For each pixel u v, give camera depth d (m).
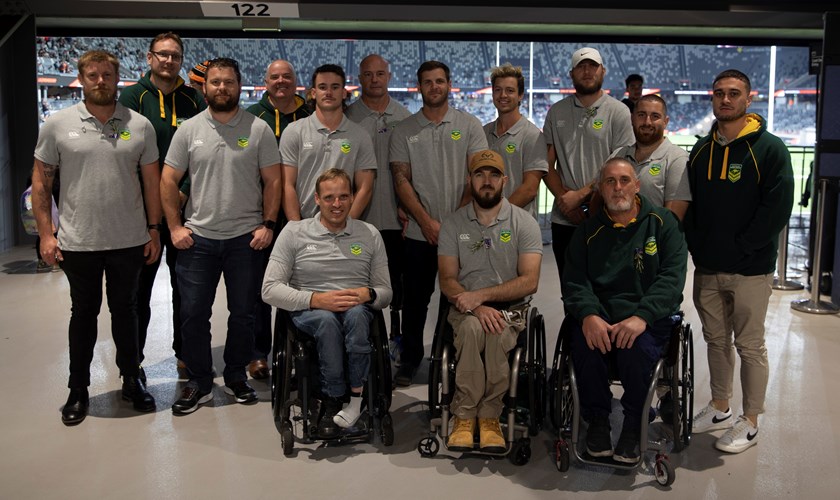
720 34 7.66
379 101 3.82
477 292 2.83
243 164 3.20
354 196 3.41
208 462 2.69
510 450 2.72
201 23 7.34
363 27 7.51
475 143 3.48
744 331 2.82
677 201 2.96
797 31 7.39
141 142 3.09
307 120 3.37
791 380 3.57
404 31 7.66
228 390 3.48
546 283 6.07
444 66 3.37
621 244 2.76
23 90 7.59
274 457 2.74
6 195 7.60
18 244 7.86
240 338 3.28
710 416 3.00
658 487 2.48
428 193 3.46
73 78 9.93
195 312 3.21
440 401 2.84
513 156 3.55
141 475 2.58
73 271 3.03
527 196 3.44
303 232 3.00
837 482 2.51
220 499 2.39
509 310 2.90
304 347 2.77
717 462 2.68
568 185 3.49
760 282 2.80
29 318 4.84
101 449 2.80
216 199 3.18
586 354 2.63
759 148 2.74
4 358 3.97
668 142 3.10
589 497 2.41
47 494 2.43
